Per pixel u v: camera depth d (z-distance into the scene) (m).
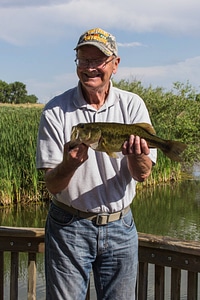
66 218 2.94
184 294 5.91
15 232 3.54
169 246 3.23
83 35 2.90
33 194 13.30
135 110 3.03
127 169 2.97
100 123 2.70
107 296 3.04
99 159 2.89
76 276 2.95
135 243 3.06
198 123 21.14
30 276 3.62
